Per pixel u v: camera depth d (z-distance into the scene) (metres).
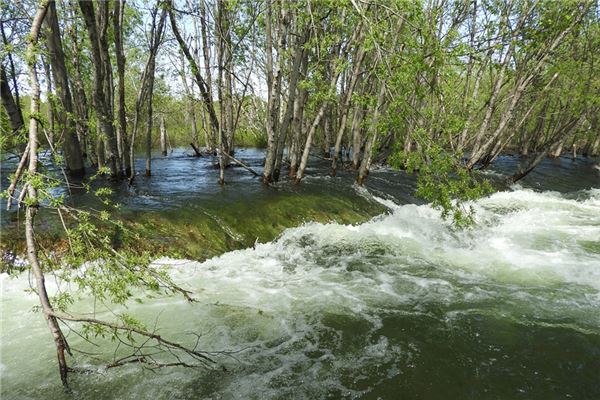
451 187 7.28
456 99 16.14
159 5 9.97
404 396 4.54
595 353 5.42
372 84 18.47
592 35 17.64
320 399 4.46
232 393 4.50
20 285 6.12
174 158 22.59
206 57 14.02
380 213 11.89
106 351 5.07
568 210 14.21
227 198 10.30
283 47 10.95
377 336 5.72
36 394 4.31
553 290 7.42
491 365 5.13
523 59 17.34
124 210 8.52
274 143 12.02
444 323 6.12
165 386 4.55
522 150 30.95
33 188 3.33
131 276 3.88
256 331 5.71
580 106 17.77
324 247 9.16
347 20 10.63
